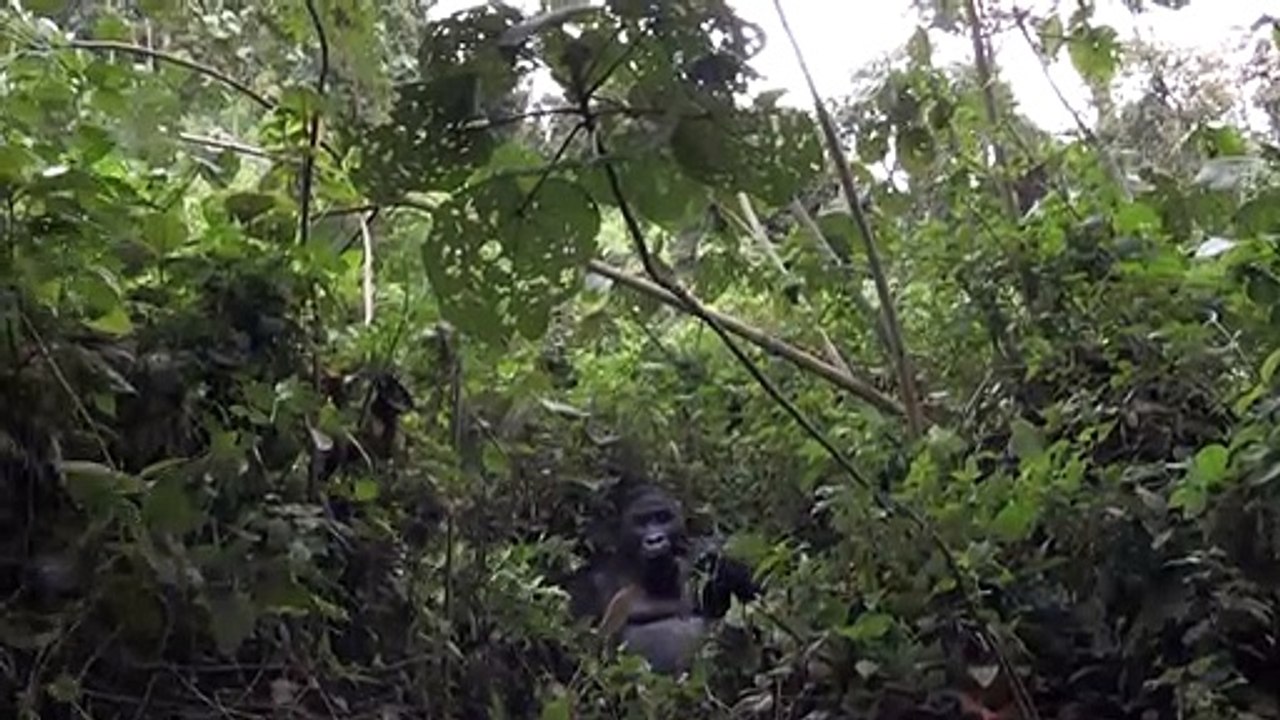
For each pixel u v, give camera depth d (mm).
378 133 1447
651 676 2318
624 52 1415
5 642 1720
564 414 2764
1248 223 2104
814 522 2641
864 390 2592
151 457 1952
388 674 2146
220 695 1935
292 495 2029
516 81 1424
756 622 2312
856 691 2096
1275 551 1916
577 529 2801
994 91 2791
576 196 1455
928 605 2094
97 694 1815
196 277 2037
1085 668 2090
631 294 2828
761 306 2977
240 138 2590
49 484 1825
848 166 2633
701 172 1418
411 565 2219
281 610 1876
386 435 2250
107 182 1940
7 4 2061
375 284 2428
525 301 1498
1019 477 2223
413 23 2477
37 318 1853
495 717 2188
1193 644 1995
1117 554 2062
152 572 1779
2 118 1942
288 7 2357
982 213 2615
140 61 2424
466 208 1526
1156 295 2334
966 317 2508
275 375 2061
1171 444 2236
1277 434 1900
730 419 2887
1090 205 2500
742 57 1424
